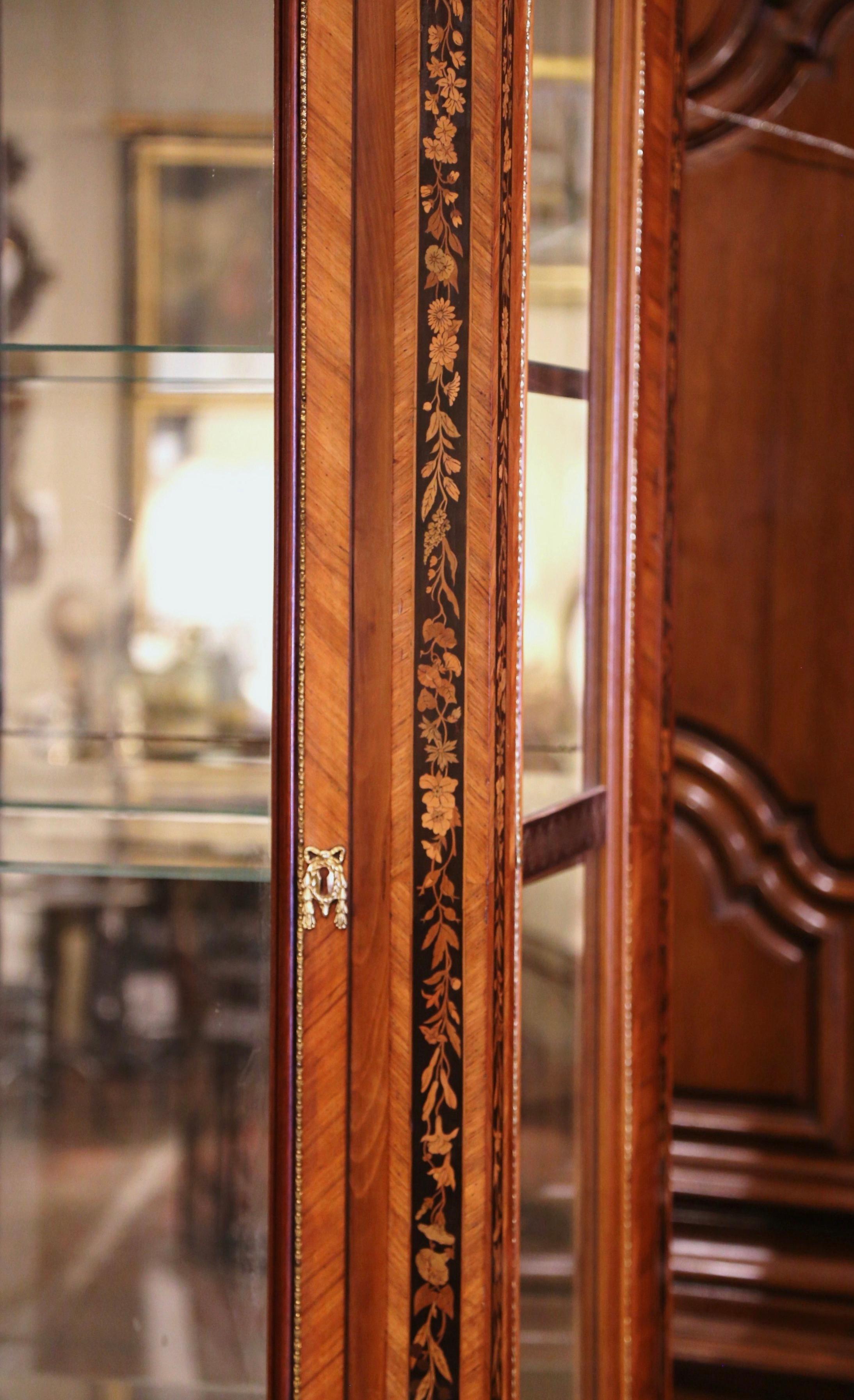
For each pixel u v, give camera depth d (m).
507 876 0.88
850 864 1.70
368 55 0.82
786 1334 1.65
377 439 0.83
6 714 1.30
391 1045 0.85
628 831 1.12
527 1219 0.96
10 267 1.25
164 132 1.20
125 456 1.28
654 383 1.15
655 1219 1.20
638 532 1.14
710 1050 1.74
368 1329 0.85
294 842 0.82
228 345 1.11
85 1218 1.10
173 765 1.27
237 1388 0.91
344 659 0.82
